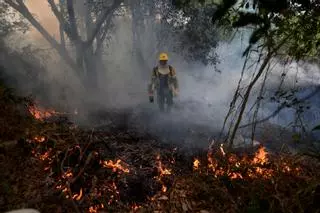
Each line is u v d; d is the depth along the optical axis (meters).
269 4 1.98
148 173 4.35
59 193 3.43
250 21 2.17
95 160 4.15
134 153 5.08
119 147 5.26
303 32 3.02
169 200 3.56
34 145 4.07
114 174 4.06
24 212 2.62
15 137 4.10
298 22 2.89
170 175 4.31
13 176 3.48
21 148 3.96
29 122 4.67
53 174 3.71
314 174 3.59
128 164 4.55
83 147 4.34
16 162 3.71
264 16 2.16
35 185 3.44
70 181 3.61
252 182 3.56
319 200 2.91
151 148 5.48
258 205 3.06
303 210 2.86
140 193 3.85
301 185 3.32
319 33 2.96
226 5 2.11
